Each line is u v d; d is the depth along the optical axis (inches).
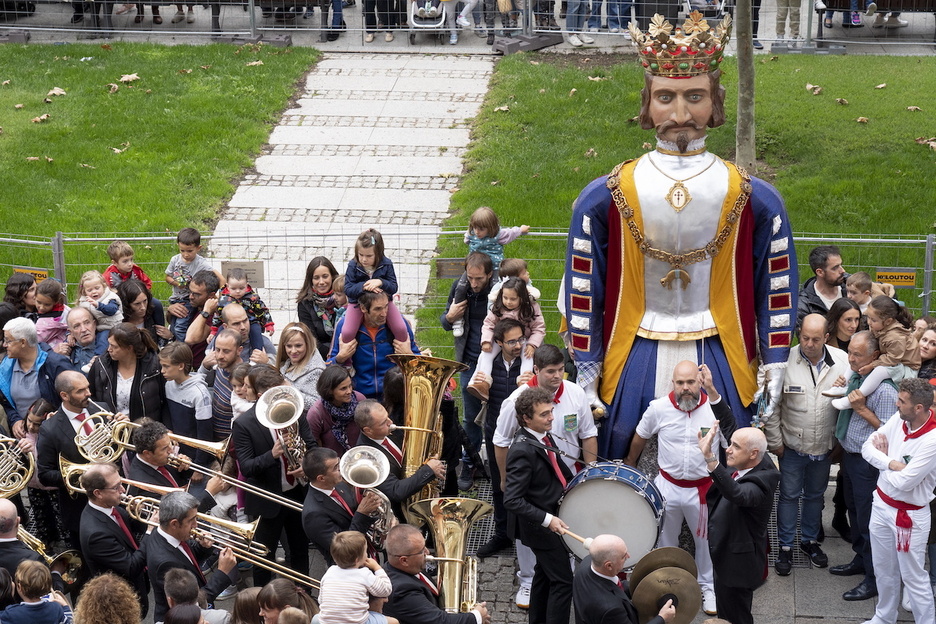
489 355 361.1
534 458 310.0
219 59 741.3
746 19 559.8
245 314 382.3
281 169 620.1
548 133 639.1
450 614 285.4
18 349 364.5
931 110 641.6
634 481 309.7
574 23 748.0
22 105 677.3
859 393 325.1
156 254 531.5
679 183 338.6
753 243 348.5
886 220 534.0
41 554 317.1
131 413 358.9
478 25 782.5
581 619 281.4
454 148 637.3
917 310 478.0
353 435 343.3
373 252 371.9
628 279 351.3
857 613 334.0
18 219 553.6
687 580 291.3
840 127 626.2
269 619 270.7
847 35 759.1
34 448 354.3
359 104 689.6
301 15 815.1
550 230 530.3
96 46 764.6
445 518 323.9
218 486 334.3
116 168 612.4
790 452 346.0
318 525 306.8
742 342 350.9
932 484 308.3
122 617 257.8
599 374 360.2
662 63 333.4
